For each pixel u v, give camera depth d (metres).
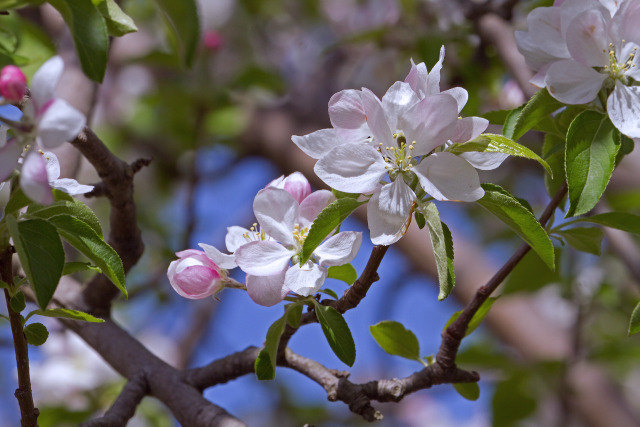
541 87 0.87
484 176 1.47
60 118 0.80
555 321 1.37
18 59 0.92
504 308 1.37
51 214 0.84
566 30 0.86
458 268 1.45
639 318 0.86
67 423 1.21
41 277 0.81
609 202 1.09
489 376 1.15
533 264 1.05
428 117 0.83
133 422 1.25
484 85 1.27
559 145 0.89
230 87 1.45
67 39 1.07
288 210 0.85
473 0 1.25
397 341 0.92
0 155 0.80
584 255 1.18
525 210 0.84
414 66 0.85
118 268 0.84
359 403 0.90
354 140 0.85
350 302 0.86
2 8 0.83
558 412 1.13
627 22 0.86
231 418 0.93
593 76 0.86
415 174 0.84
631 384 1.45
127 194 0.94
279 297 0.85
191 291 0.87
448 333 0.90
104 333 0.98
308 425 0.90
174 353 1.47
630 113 0.85
